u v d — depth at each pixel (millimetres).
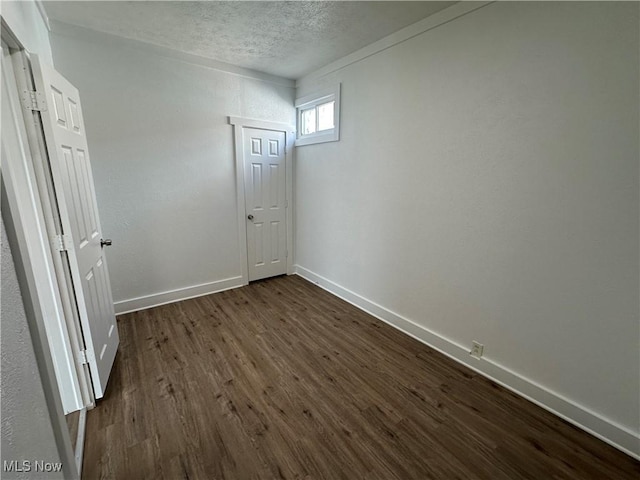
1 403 659
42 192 1489
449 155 2166
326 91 3207
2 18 1152
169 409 1769
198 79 3014
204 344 2445
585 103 1509
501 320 1988
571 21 1517
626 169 1419
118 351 2328
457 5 1991
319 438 1592
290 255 4141
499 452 1524
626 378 1511
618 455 1513
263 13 2154
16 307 765
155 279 3090
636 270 1436
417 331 2576
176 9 2113
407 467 1442
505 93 1812
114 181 2734
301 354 2338
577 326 1652
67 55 2387
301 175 3836
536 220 1753
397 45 2432
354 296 3236
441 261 2322
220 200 3377
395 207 2646
